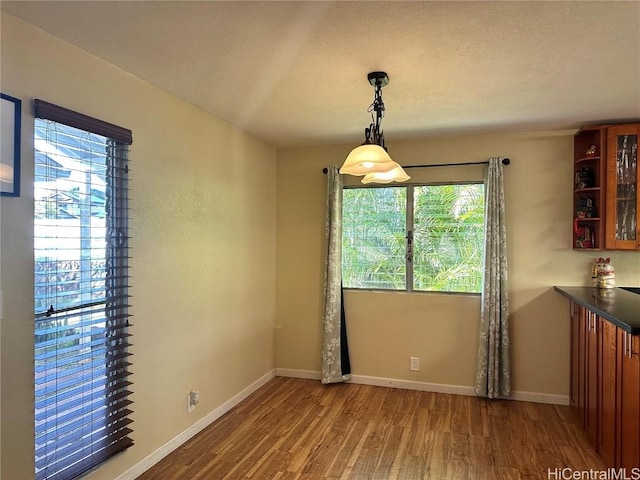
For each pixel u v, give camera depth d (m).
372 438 3.04
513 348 3.81
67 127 2.07
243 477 2.54
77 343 2.13
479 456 2.78
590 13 1.75
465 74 2.41
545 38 1.97
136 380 2.54
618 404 2.41
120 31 1.93
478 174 3.91
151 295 2.65
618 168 3.37
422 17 1.79
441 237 4.05
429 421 3.33
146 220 2.60
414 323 4.08
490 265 3.74
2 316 1.75
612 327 2.52
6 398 1.77
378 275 4.23
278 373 4.48
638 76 2.43
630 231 3.35
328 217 4.21
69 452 2.07
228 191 3.52
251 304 3.95
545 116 3.25
